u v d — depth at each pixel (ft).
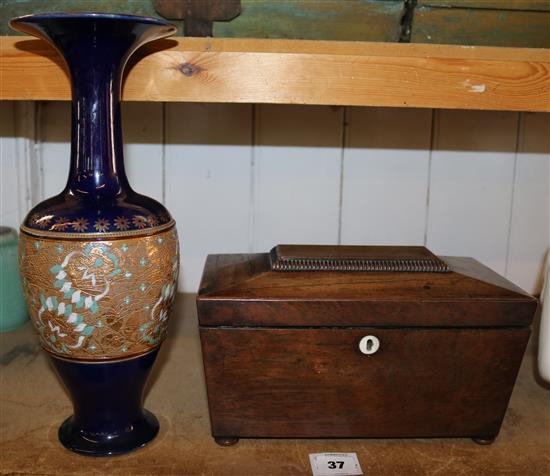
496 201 4.03
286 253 2.55
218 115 3.82
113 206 2.24
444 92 2.60
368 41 2.83
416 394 2.42
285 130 3.86
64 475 2.30
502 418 2.48
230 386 2.38
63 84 2.57
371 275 2.43
